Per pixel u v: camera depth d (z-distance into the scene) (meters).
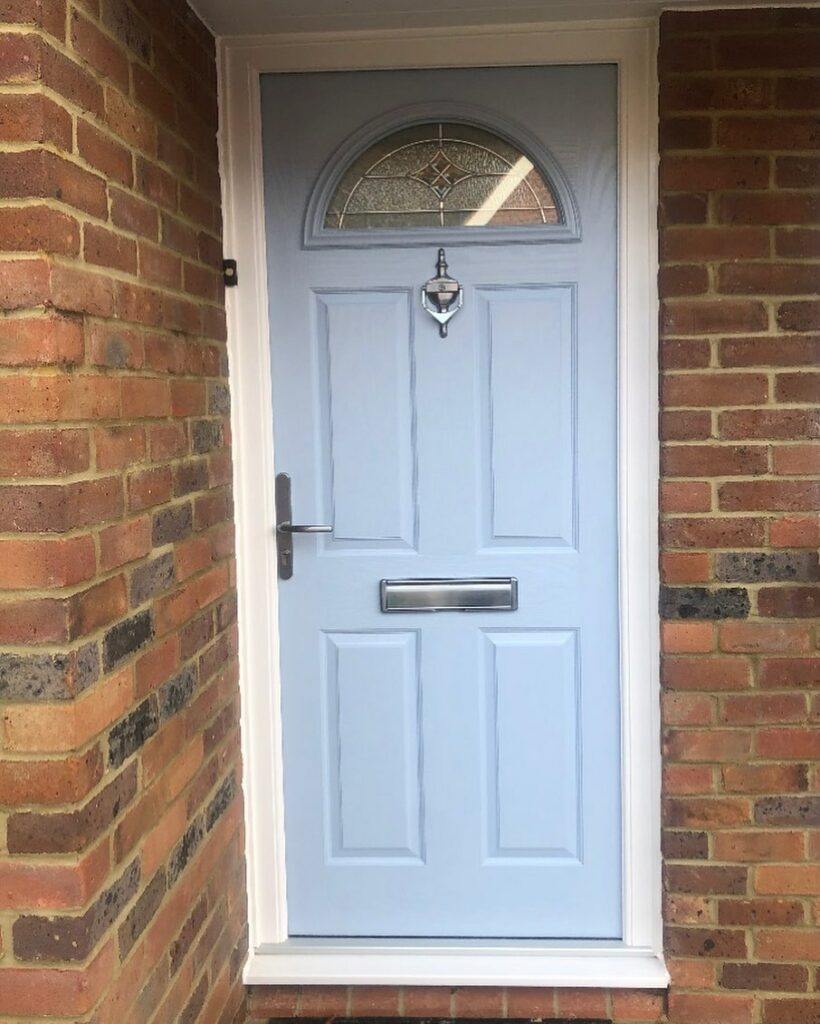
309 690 2.07
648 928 2.03
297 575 2.05
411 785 2.08
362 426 2.02
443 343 1.99
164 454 1.59
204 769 1.77
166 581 1.59
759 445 1.86
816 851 1.91
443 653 2.05
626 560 1.97
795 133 1.81
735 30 1.80
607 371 1.97
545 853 2.08
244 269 1.96
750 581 1.87
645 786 2.01
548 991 1.98
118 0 1.42
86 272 1.30
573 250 1.95
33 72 1.18
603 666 2.03
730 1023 1.94
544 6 1.80
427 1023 1.96
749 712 1.89
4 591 1.23
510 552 2.03
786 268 1.83
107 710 1.34
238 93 1.93
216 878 1.84
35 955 1.26
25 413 1.21
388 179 1.97
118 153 1.41
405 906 2.09
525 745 2.06
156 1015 1.51
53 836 1.25
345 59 1.91
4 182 1.20
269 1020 1.98
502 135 1.94
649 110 1.88
